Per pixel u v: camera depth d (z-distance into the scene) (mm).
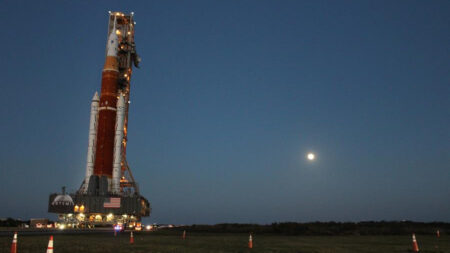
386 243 41875
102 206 126125
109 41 143750
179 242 40250
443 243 41094
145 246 32438
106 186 128625
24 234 51250
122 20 155750
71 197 126125
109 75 138125
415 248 28031
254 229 83500
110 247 30156
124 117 140625
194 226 104812
